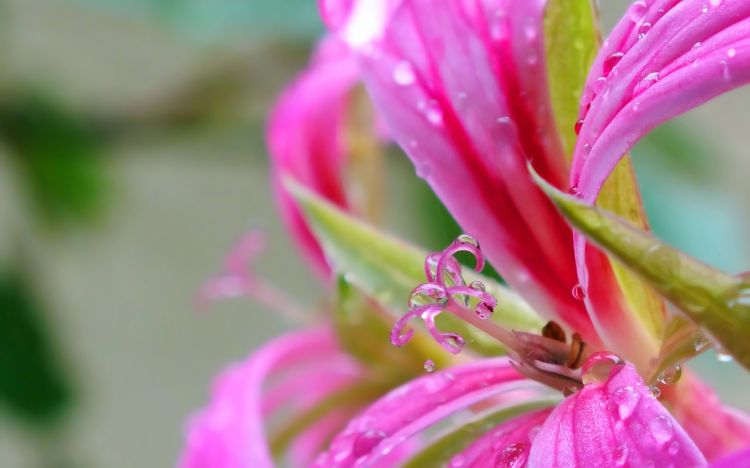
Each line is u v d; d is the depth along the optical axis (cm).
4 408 17
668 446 9
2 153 17
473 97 9
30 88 17
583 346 9
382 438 9
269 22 15
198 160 19
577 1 9
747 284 8
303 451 11
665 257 9
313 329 11
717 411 9
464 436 9
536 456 9
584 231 9
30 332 17
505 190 9
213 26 15
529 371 9
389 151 16
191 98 17
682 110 9
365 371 11
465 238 9
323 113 11
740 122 19
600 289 9
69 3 18
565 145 9
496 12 9
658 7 9
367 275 10
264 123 17
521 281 9
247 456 10
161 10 15
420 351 10
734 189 17
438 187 9
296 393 12
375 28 10
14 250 17
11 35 17
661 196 17
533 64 9
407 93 10
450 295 9
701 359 16
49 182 17
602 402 9
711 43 9
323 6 10
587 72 9
